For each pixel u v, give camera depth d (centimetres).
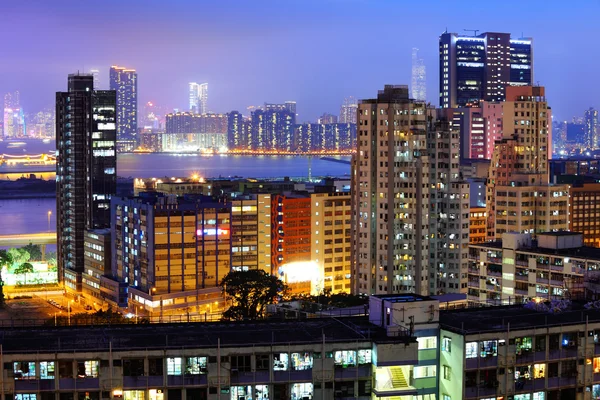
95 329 17938
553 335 17950
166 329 17900
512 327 17750
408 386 17225
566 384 18075
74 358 16100
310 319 18888
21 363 16012
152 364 16288
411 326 17238
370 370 16812
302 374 16612
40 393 16038
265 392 16538
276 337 17138
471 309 19875
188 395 16350
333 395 16688
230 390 16438
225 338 17062
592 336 18338
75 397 16112
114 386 16175
